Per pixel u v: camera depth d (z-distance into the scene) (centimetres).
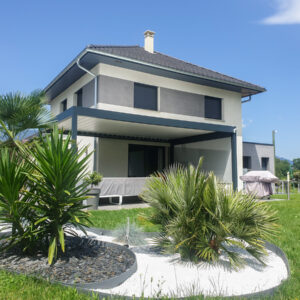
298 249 468
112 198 1159
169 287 320
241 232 384
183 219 393
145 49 1464
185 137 1452
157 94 1241
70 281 322
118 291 307
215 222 391
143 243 491
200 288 317
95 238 532
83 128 1157
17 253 411
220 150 1325
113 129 1183
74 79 1302
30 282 308
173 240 428
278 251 451
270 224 402
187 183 400
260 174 1333
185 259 405
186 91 1305
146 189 457
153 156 1505
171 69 1169
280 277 354
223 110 1407
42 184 393
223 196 398
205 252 383
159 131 1241
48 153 380
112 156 1344
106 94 1103
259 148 1711
